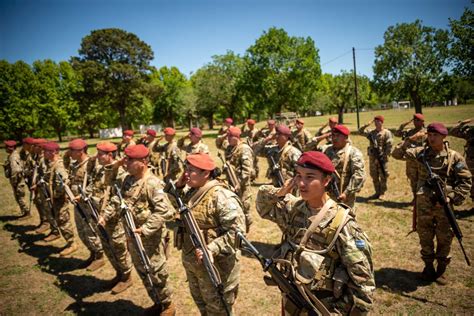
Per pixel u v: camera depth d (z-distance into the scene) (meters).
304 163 2.12
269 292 4.40
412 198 8.02
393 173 10.61
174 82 60.09
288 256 2.30
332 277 2.06
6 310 4.31
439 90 22.53
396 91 23.39
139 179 3.88
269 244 5.98
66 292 4.72
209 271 2.72
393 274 4.59
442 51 21.69
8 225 7.98
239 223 2.85
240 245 2.39
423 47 22.20
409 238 5.70
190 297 4.45
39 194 6.90
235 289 3.05
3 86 33.56
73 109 41.44
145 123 64.38
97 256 5.50
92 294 4.65
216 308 2.98
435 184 3.91
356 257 1.95
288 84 30.64
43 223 7.49
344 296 2.05
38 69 41.22
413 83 22.47
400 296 4.06
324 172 2.10
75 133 56.12
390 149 7.98
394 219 6.63
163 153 9.23
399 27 22.64
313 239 2.11
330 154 4.70
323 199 2.19
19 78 34.69
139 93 36.59
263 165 14.00
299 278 2.03
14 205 10.02
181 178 3.17
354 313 1.99
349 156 4.53
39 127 38.66
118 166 4.43
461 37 17.92
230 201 2.87
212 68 42.94
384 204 7.69
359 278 1.95
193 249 3.02
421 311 3.76
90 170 5.41
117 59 35.50
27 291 4.79
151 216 3.56
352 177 4.46
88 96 34.56
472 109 42.69
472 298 3.93
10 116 34.03
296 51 30.42
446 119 27.64
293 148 5.54
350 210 2.10
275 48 30.61
